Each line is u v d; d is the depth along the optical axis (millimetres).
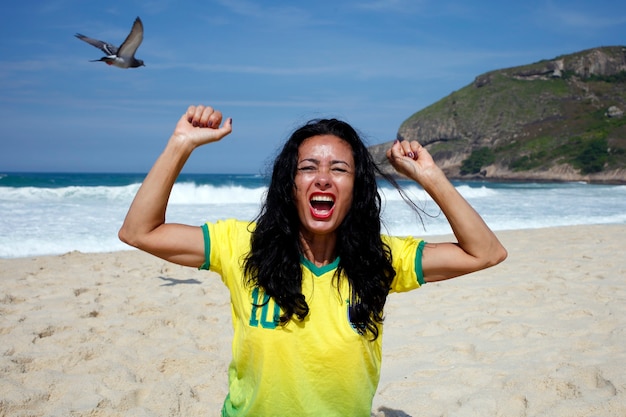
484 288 7402
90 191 21062
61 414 3686
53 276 7969
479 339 5410
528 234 13219
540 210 20562
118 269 8664
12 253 10234
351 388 2059
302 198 2068
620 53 132000
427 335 5590
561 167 105062
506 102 129000
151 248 2141
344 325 2061
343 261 2109
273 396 2039
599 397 3998
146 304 6480
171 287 7496
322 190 2043
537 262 9344
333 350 2033
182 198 22125
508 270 8680
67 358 4676
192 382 4430
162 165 2117
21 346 4945
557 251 10531
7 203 17984
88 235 12039
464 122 130500
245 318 2086
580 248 10836
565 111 121812
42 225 13180
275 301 2043
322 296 2074
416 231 14242
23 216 14648
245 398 2125
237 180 52906
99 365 4578
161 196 2115
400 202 21516
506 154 116875
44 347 4984
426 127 134250
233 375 2234
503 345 5215
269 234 2070
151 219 2113
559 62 132125
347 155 2092
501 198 27000
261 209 2197
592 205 22859
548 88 128500
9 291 6938
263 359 2037
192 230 2182
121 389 4199
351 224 2115
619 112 115875
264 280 2041
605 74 130125
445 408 3965
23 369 4445
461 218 2146
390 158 2275
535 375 4422
